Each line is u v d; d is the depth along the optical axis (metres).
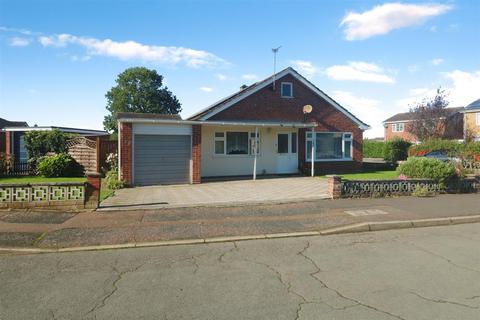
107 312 4.32
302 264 6.07
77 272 5.71
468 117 44.03
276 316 4.19
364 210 10.20
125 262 6.21
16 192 9.89
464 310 4.34
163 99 57.94
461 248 7.04
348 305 4.48
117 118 17.03
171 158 16.58
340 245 7.28
